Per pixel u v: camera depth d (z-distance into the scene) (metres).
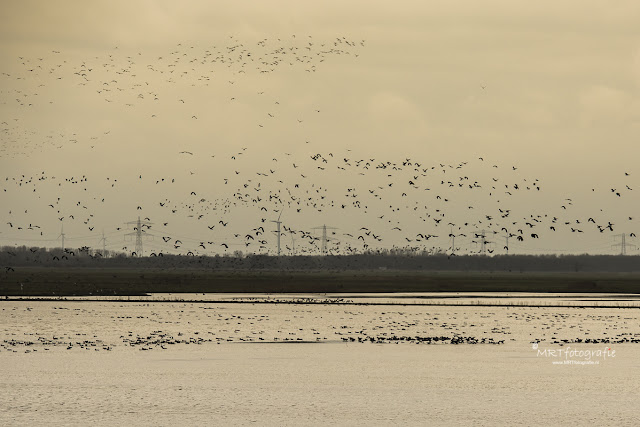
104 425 43.41
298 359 63.03
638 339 75.31
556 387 53.19
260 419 44.91
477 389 52.31
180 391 51.41
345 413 46.22
